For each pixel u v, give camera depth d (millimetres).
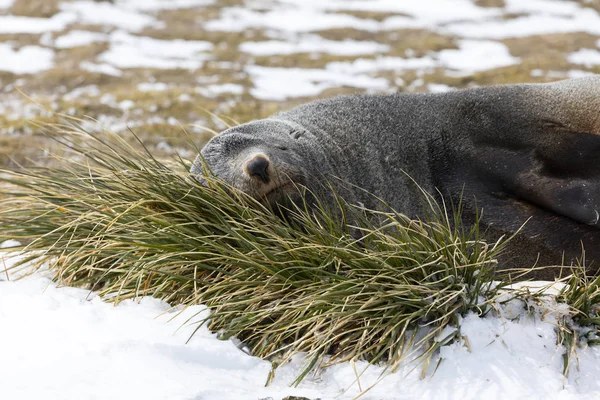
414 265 18797
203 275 20453
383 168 23828
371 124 24391
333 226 20359
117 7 74250
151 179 22078
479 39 66438
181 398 15273
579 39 65750
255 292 19234
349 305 17875
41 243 22219
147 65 59281
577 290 18750
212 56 61750
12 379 15586
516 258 22641
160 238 20438
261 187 20562
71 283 21219
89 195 23031
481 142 23688
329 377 17234
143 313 19094
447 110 24469
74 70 57125
